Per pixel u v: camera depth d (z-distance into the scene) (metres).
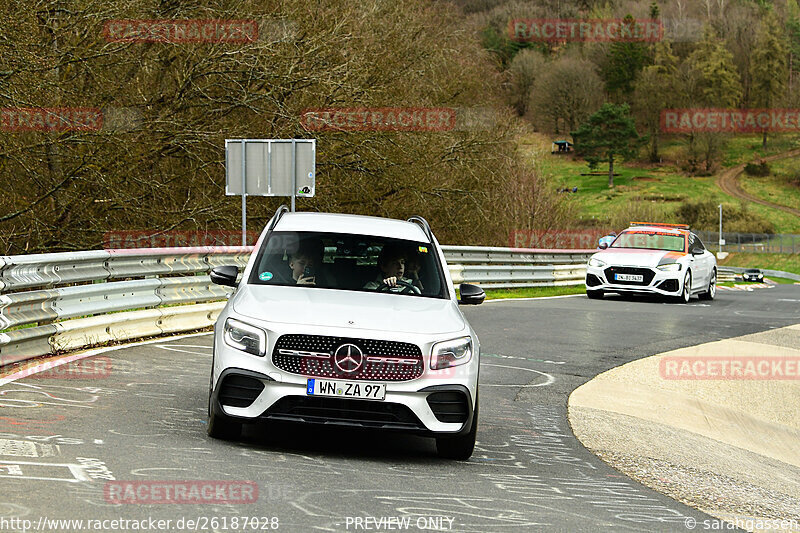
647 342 20.75
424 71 40.31
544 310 26.52
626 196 186.88
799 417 15.27
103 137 25.78
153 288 16.92
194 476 7.64
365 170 35.75
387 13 40.03
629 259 31.23
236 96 30.48
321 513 6.82
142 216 28.77
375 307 9.59
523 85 173.88
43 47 24.16
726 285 57.12
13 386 11.23
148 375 12.84
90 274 14.88
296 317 9.09
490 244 48.81
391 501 7.41
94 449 8.32
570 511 7.73
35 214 26.56
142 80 29.94
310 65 31.88
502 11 163.88
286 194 26.27
